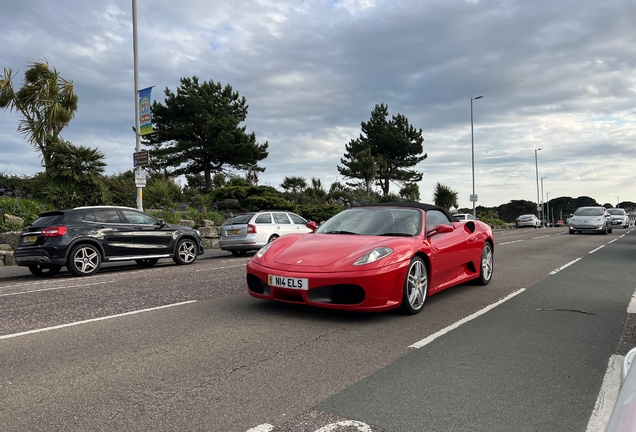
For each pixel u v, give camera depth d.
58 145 15.95
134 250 10.55
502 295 6.70
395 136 49.69
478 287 7.42
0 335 4.62
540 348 4.11
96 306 6.02
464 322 5.06
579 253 13.36
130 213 10.82
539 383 3.27
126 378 3.38
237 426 2.62
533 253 13.42
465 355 3.90
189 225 17.42
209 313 5.50
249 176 33.25
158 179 21.89
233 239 14.09
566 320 5.16
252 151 31.64
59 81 18.94
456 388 3.17
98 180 16.41
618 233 26.45
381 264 4.98
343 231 6.08
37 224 9.59
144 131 14.55
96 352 4.01
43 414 2.79
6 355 3.96
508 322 5.06
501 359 3.79
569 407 2.87
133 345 4.21
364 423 2.65
